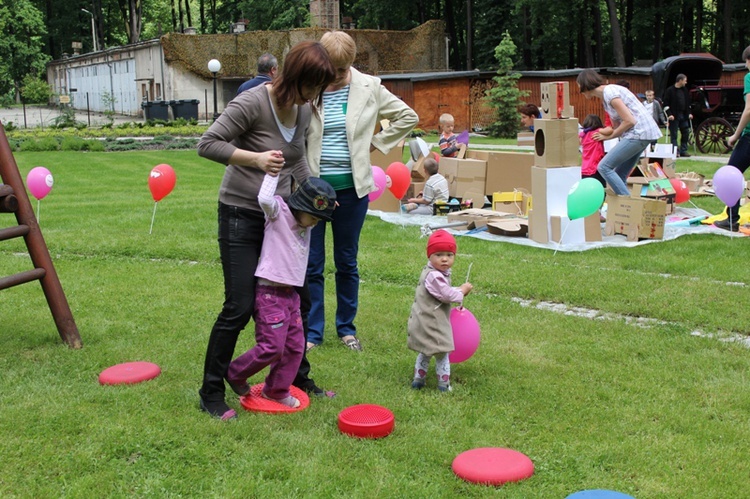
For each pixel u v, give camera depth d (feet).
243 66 130.62
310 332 17.25
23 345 17.17
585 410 13.52
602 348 16.92
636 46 152.46
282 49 127.24
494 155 34.96
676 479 10.98
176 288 22.49
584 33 132.98
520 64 140.97
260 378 15.15
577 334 17.99
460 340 14.51
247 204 12.57
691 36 139.64
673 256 25.75
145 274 24.26
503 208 32.89
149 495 10.46
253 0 166.91
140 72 143.23
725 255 25.94
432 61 132.46
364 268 24.59
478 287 22.26
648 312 19.67
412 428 12.70
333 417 13.19
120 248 27.99
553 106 27.58
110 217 35.37
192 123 110.93
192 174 58.03
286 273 12.63
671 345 17.13
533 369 15.67
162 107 118.93
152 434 12.20
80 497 10.39
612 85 28.94
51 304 17.03
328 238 30.09
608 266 24.72
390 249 27.58
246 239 12.66
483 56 143.02
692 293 21.12
